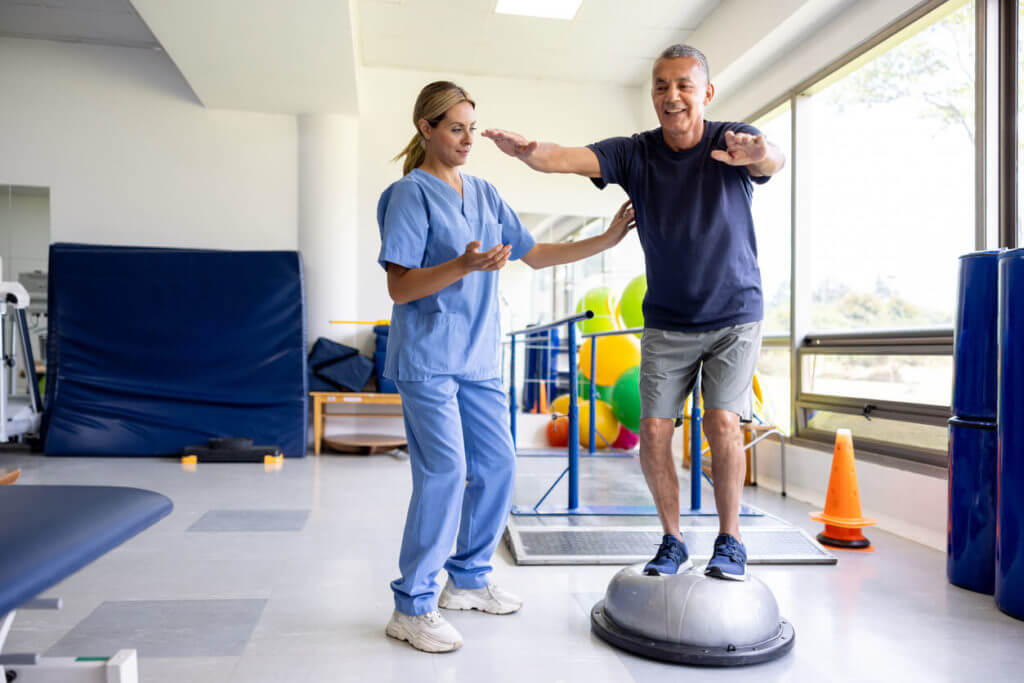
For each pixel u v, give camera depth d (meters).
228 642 1.87
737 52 4.76
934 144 4.22
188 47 4.76
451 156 1.90
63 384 5.38
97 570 2.51
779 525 3.05
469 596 2.12
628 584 1.92
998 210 3.01
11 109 5.80
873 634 1.98
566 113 6.45
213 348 5.53
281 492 4.02
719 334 1.96
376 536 3.04
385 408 6.14
